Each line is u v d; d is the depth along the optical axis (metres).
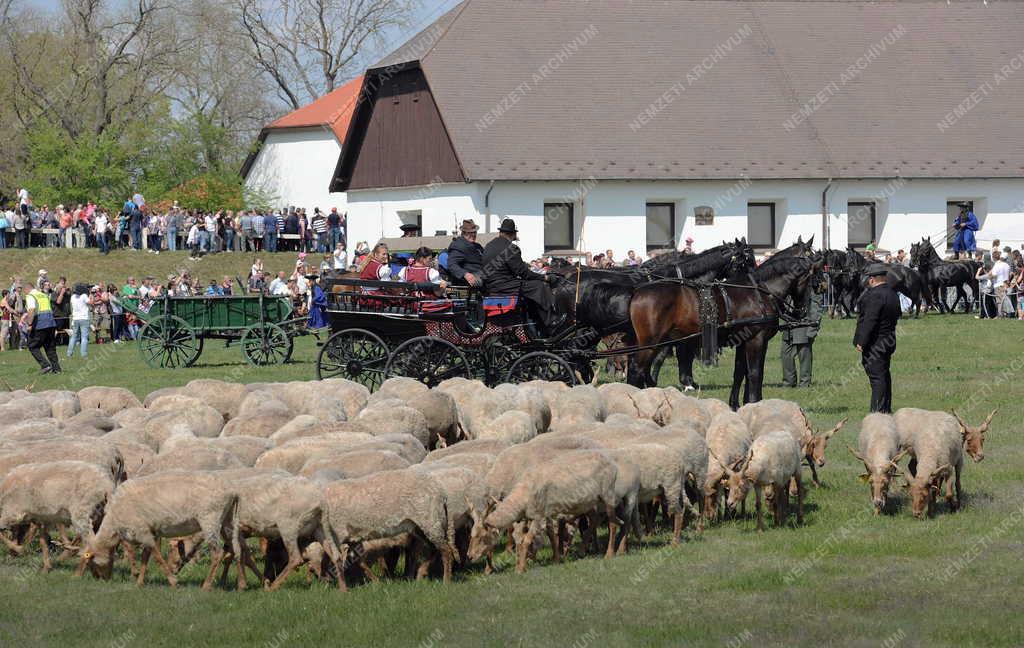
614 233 45.62
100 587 11.63
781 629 9.94
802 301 21.50
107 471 12.36
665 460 12.63
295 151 67.19
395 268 25.94
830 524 13.48
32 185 62.09
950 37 52.41
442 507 11.42
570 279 22.45
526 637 9.84
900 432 13.96
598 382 25.09
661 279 22.38
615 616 10.36
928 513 13.79
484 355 21.39
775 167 46.31
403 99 47.75
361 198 50.34
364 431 14.15
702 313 21.02
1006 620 10.10
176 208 54.88
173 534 11.60
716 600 10.79
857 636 9.77
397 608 10.66
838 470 16.33
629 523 12.42
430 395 15.80
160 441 15.20
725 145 46.72
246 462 13.76
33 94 66.00
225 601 11.06
